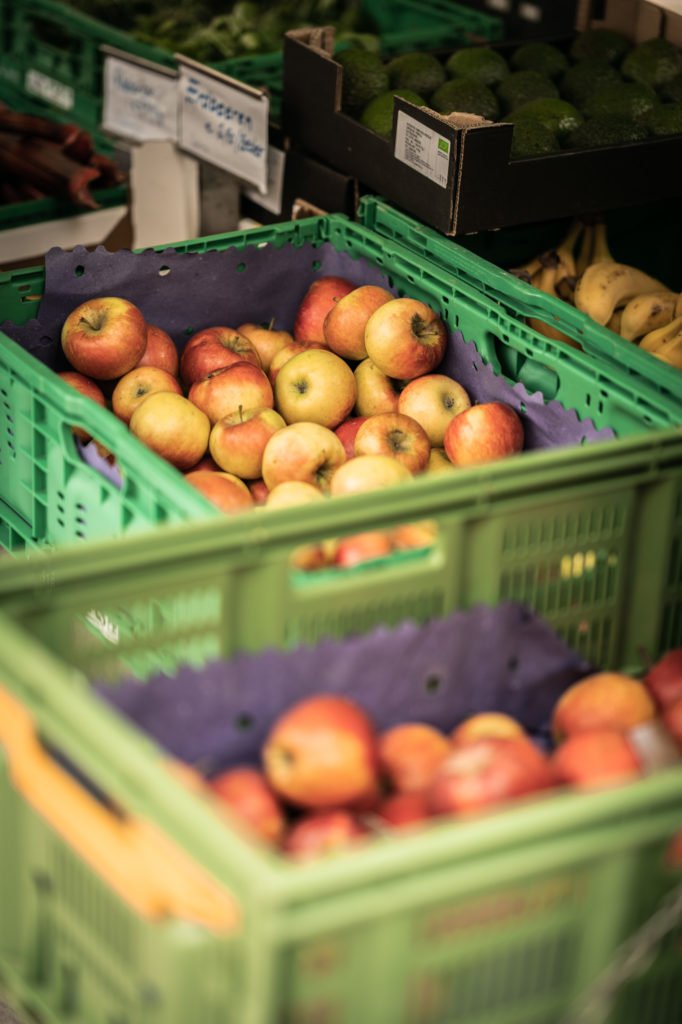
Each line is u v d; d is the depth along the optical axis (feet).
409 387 8.90
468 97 10.73
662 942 4.99
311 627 5.99
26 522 8.21
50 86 14.79
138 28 15.53
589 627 6.75
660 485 6.57
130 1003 4.79
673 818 4.61
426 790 5.32
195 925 4.42
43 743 5.23
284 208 10.94
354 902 4.13
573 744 5.49
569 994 4.83
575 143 10.22
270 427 8.45
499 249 10.65
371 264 9.65
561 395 8.23
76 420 7.39
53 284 9.09
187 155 11.59
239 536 5.63
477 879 4.29
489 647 6.29
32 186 12.95
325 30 10.56
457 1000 4.58
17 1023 7.18
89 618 7.02
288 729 5.27
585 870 4.58
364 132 9.98
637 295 10.09
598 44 11.83
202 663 5.89
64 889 5.06
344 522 5.82
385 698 6.11
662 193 10.10
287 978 4.18
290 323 10.07
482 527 6.19
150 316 9.56
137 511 7.01
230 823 4.23
